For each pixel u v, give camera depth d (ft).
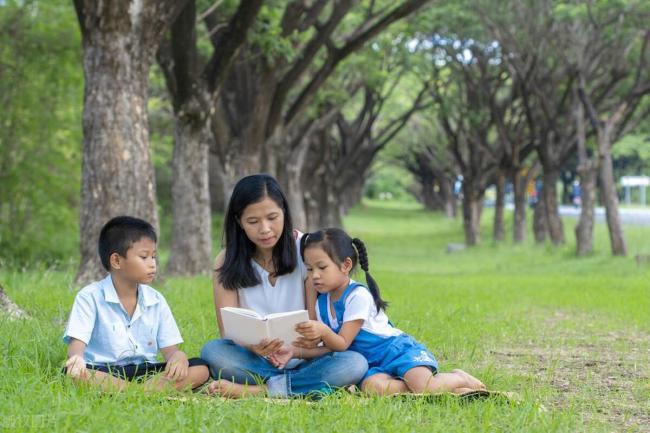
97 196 48.29
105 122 48.16
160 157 126.93
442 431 17.85
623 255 96.94
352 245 22.33
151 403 19.30
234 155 78.33
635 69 105.50
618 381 26.81
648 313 46.80
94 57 48.26
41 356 23.58
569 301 54.24
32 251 89.76
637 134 129.59
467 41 121.70
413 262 122.72
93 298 22.16
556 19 93.25
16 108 91.30
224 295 23.38
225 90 78.79
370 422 18.20
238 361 22.31
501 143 148.15
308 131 109.09
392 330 22.79
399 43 109.19
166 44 63.67
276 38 62.39
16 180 90.89
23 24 88.94
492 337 36.58
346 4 68.23
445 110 135.64
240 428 17.29
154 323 22.85
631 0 87.40
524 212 142.82
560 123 123.75
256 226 22.24
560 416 19.48
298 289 23.30
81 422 17.06
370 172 292.61
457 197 238.27
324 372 21.65
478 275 88.02
